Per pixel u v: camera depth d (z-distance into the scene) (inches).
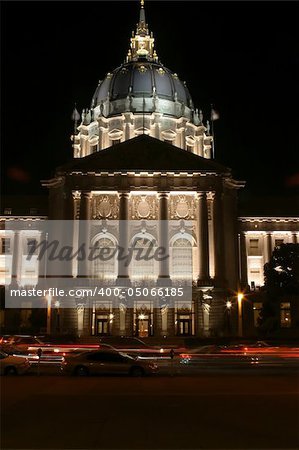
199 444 510.9
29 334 2655.0
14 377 1263.5
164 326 2832.2
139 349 1940.2
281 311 3080.7
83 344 2429.9
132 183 3061.0
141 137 3159.5
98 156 3115.2
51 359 1775.3
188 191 3065.9
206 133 4311.0
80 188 3048.7
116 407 746.2
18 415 675.4
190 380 1188.5
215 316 2866.6
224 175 3095.5
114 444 510.6
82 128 4185.5
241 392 939.3
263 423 618.2
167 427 594.6
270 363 1692.9
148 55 4554.6
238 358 1876.2
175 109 4092.0
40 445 507.2
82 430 577.3
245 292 3149.6
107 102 4141.2
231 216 3262.8
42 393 919.7
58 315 2802.7
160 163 3100.4
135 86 4133.9
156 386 1050.1
